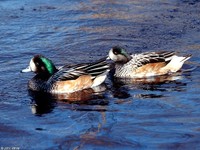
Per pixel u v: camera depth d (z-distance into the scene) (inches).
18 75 650.8
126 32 833.5
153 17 908.0
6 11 941.2
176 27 853.8
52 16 916.0
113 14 927.7
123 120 502.3
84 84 609.6
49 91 599.8
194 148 438.0
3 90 598.9
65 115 522.3
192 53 729.6
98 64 621.0
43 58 619.5
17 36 813.2
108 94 589.0
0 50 748.6
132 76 658.2
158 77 653.3
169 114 516.7
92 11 946.1
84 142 452.8
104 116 515.8
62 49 756.6
